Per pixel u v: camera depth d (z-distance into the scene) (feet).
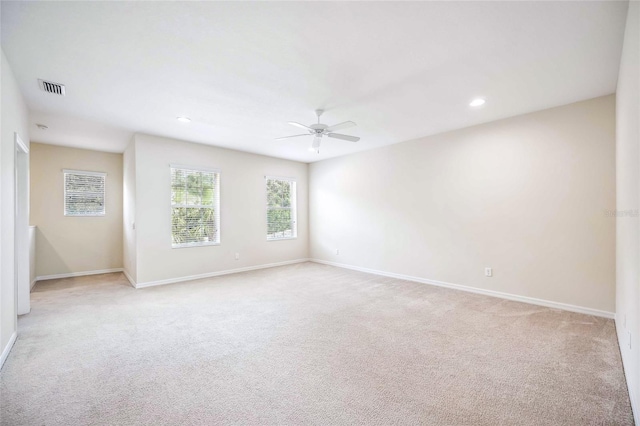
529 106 12.05
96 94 10.70
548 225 12.34
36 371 7.42
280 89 10.36
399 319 11.00
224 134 16.05
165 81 9.73
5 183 8.19
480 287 14.39
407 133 15.92
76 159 19.01
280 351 8.50
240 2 6.12
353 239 20.74
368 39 7.47
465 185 14.90
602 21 6.77
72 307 12.50
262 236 21.29
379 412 5.86
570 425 5.48
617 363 7.72
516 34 7.27
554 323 10.50
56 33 7.14
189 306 12.61
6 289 8.23
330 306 12.56
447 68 8.95
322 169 23.07
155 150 16.35
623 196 8.21
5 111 8.17
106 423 5.55
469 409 5.95
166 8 6.30
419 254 16.90
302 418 5.68
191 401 6.23
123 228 20.16
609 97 10.94
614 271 10.84
